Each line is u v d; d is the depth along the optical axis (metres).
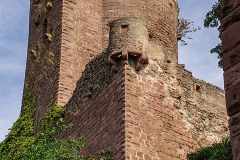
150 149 17.28
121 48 18.47
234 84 7.68
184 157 18.34
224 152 16.36
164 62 19.88
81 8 26.53
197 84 21.06
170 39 27.00
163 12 27.33
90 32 26.20
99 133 18.47
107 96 18.83
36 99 26.44
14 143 24.92
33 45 28.95
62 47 24.98
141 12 26.69
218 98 21.69
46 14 28.20
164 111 18.73
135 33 18.81
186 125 19.30
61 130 18.92
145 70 18.89
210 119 20.55
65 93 23.83
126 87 17.84
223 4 8.20
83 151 19.03
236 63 7.76
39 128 23.58
